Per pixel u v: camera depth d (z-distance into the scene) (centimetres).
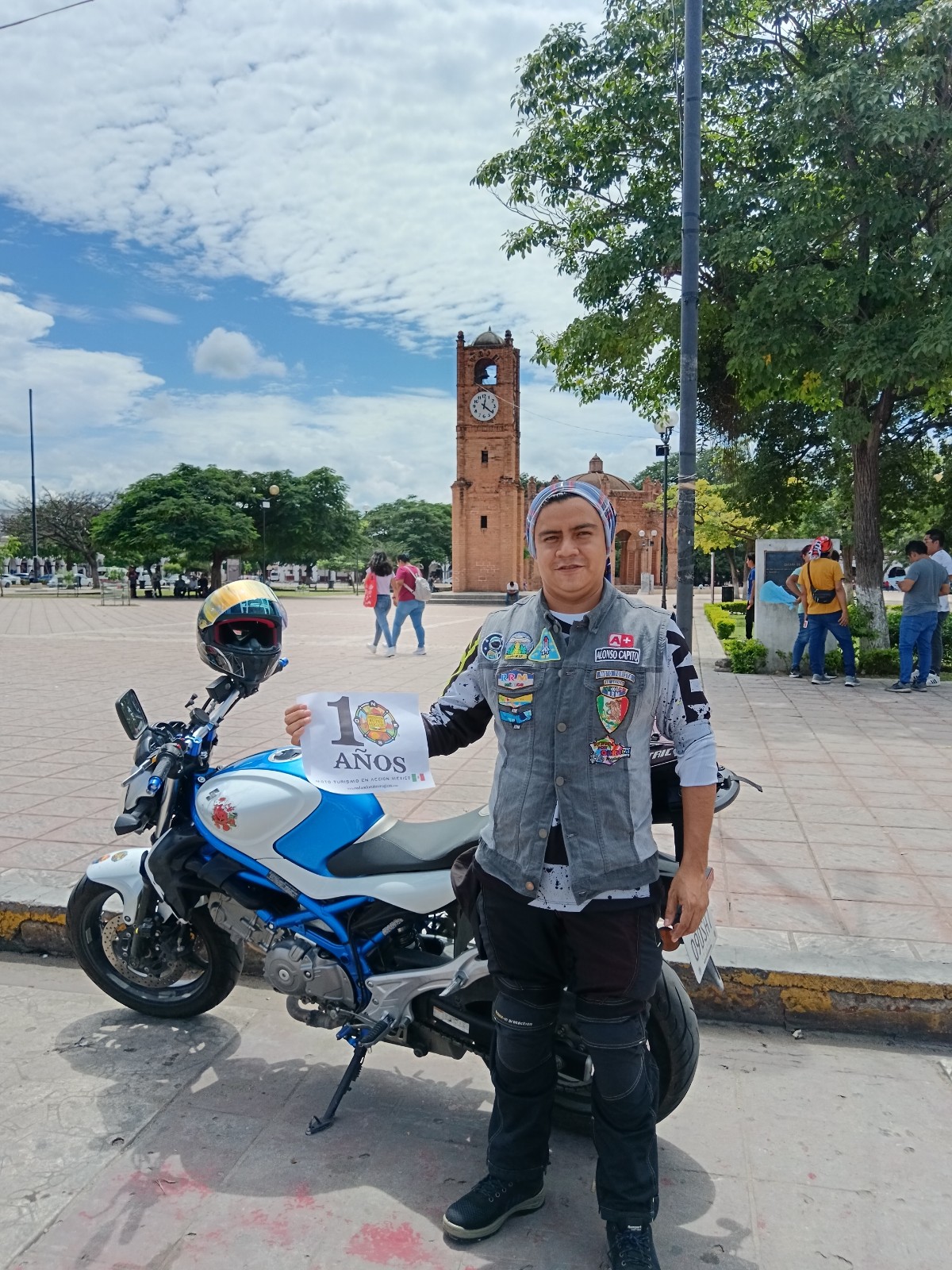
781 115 1086
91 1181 250
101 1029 333
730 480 1903
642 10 1169
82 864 446
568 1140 276
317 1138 271
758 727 821
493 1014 233
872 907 400
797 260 1090
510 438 4831
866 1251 227
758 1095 296
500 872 217
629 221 1271
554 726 210
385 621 1423
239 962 328
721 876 439
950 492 1627
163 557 4512
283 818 276
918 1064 315
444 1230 231
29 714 849
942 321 962
